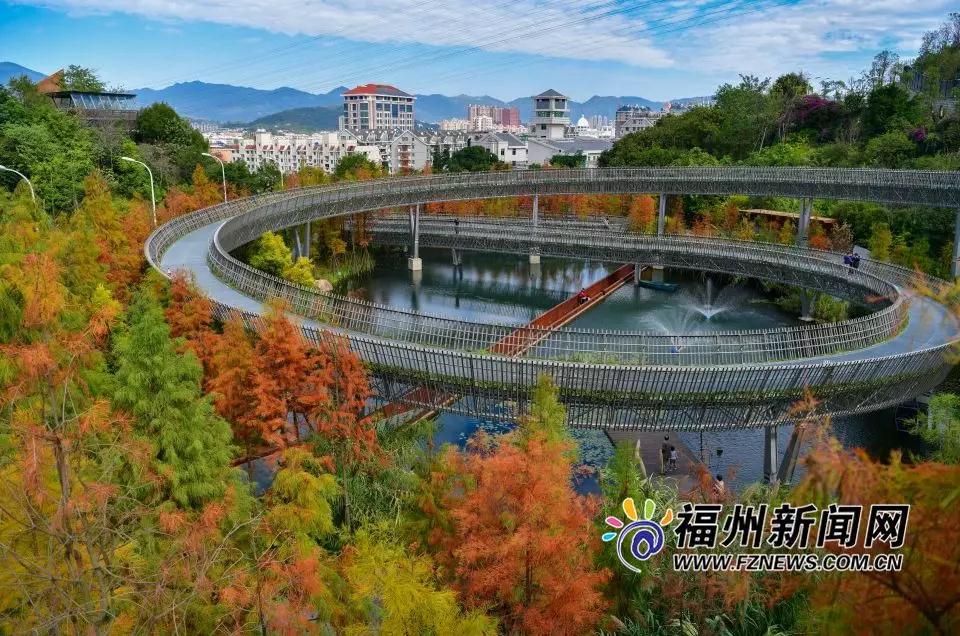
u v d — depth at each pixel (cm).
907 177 5484
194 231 5206
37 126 6219
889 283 4359
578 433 3512
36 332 2159
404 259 8975
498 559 1523
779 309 6462
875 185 5672
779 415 2717
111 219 4562
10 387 1556
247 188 8100
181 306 3056
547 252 7325
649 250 6656
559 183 7538
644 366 2617
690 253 6381
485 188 7588
